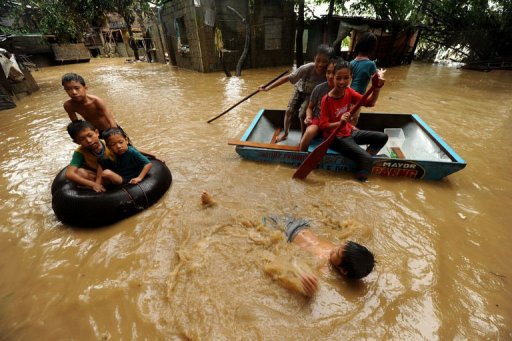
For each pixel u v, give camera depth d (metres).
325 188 3.02
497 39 12.68
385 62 13.41
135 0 15.84
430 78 10.02
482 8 13.03
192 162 3.72
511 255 2.14
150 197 2.78
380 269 1.99
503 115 5.59
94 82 10.04
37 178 3.53
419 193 2.90
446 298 1.79
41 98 7.93
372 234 2.32
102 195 2.57
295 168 3.47
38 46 16.50
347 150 3.16
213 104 6.55
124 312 1.78
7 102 6.92
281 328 1.63
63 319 1.77
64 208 2.55
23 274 2.11
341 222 2.44
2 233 2.55
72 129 2.54
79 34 18.55
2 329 1.74
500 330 1.61
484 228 2.42
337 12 13.38
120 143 2.77
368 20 11.55
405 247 2.20
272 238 2.27
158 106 6.54
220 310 1.74
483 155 3.82
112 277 2.04
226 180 3.23
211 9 10.44
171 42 13.84
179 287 1.91
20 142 4.73
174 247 2.27
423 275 1.95
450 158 3.11
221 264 2.06
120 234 2.46
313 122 3.40
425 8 14.37
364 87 3.62
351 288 1.86
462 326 1.63
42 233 2.54
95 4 16.83
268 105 6.35
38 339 1.67
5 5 17.42
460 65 13.77
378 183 3.09
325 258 2.04
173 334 1.64
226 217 2.57
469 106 6.25
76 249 2.33
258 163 3.59
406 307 1.74
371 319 1.67
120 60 19.20
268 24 12.16
